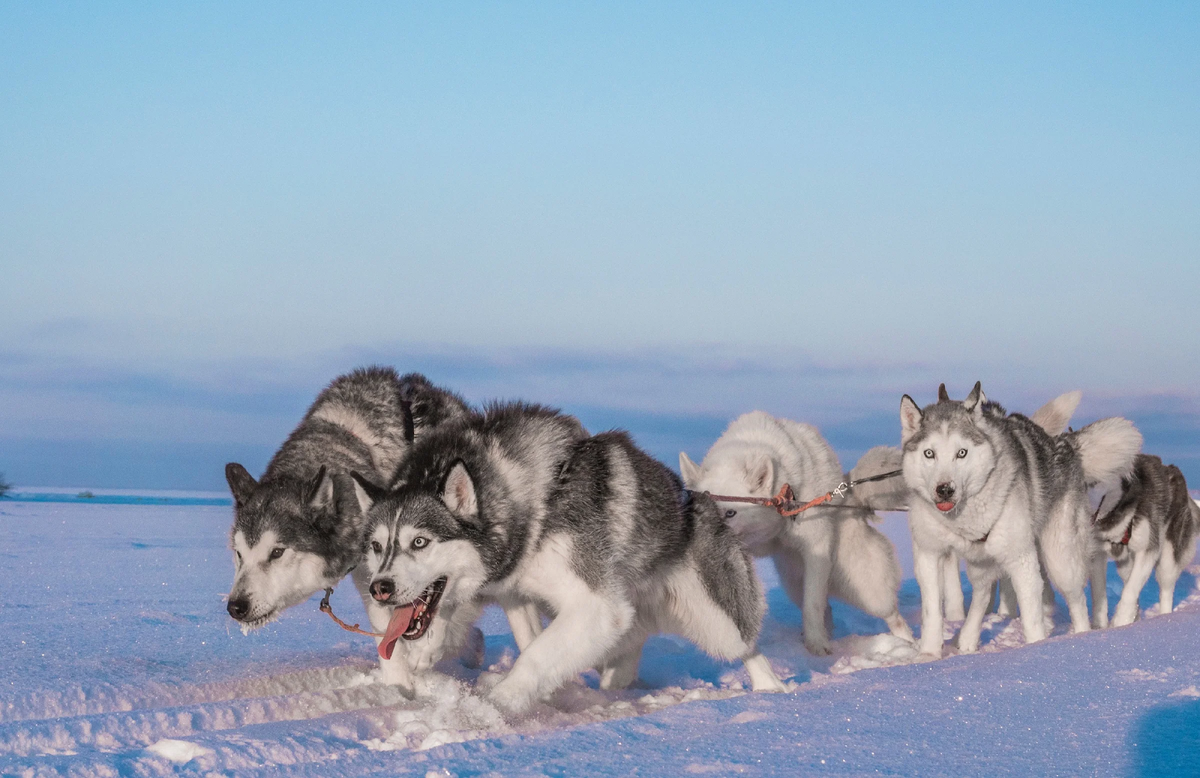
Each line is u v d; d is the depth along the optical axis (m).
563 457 4.90
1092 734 3.59
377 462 5.72
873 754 3.39
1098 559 8.53
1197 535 8.90
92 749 3.78
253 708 4.55
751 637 5.47
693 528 5.43
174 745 3.63
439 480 4.64
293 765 3.45
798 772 3.19
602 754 3.51
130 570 11.13
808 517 7.53
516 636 5.68
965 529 6.87
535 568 4.84
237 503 5.48
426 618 4.67
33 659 5.74
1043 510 7.27
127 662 5.78
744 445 7.51
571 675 4.71
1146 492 8.36
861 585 7.93
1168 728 3.62
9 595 8.70
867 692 4.60
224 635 7.03
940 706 4.16
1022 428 7.44
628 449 5.22
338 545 5.43
